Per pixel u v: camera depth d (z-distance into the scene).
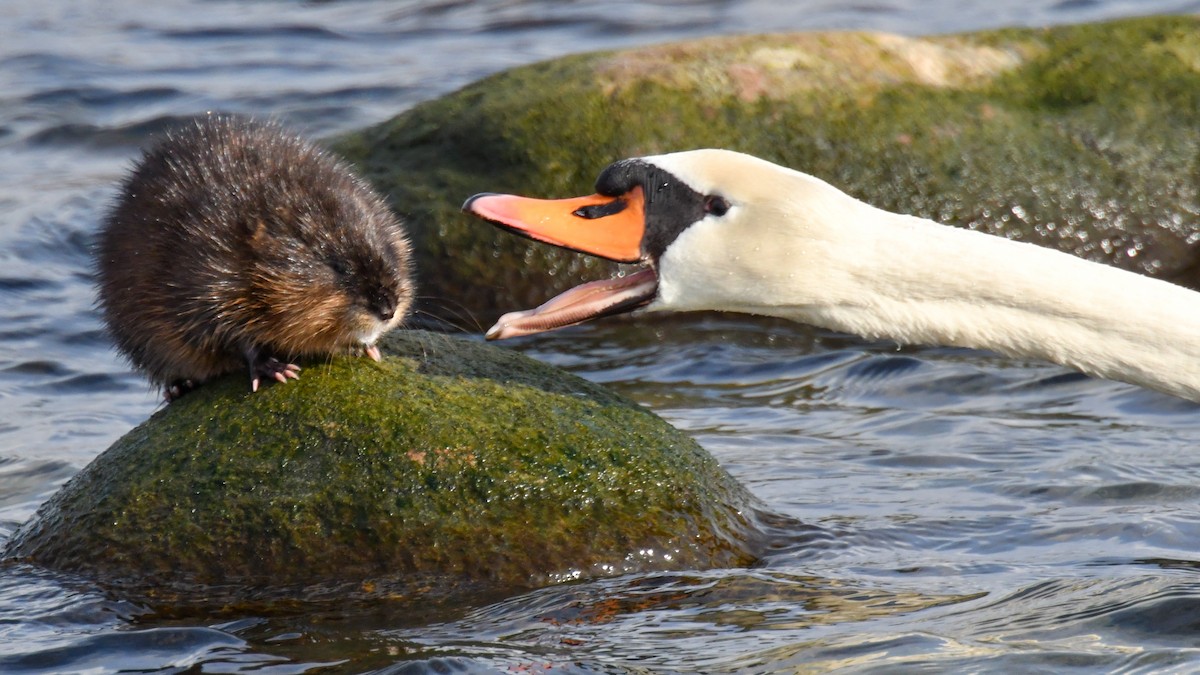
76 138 25.00
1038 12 31.75
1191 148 20.30
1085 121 20.38
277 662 9.02
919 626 9.31
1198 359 10.72
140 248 10.87
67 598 10.06
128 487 10.51
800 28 30.97
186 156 11.14
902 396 15.37
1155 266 20.14
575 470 10.56
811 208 10.67
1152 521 11.33
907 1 33.25
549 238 10.49
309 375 10.80
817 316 10.87
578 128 19.61
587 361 16.98
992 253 10.82
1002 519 11.52
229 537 10.24
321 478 10.34
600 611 9.74
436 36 31.08
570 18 32.06
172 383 11.36
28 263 19.64
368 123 25.66
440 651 9.12
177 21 32.09
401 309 11.05
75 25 31.78
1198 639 8.99
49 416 14.71
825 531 11.20
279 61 29.14
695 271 10.59
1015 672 8.62
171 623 9.73
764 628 9.38
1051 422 14.24
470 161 19.75
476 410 10.73
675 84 19.97
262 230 10.67
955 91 20.53
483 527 10.27
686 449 11.13
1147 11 31.44
